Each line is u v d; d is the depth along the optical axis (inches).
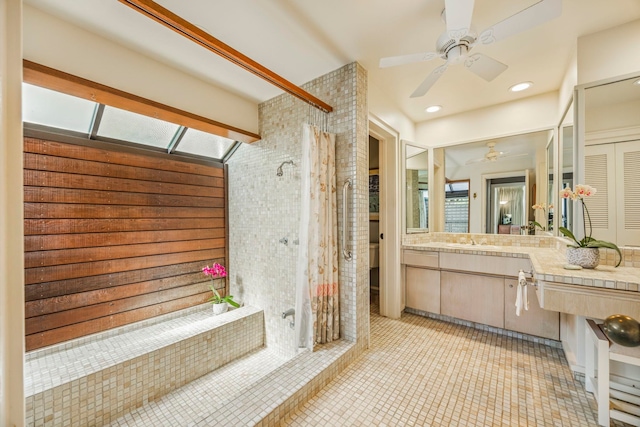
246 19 63.1
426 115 126.1
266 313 106.0
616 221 68.1
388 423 55.8
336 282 83.8
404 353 85.0
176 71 81.9
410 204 127.9
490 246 114.0
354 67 81.1
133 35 65.8
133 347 77.5
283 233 99.5
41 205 73.2
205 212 114.4
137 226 92.8
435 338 96.2
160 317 98.3
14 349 29.8
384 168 117.3
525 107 107.4
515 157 113.0
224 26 65.5
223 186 121.6
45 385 60.5
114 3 55.1
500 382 69.6
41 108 70.9
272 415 53.5
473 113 119.6
